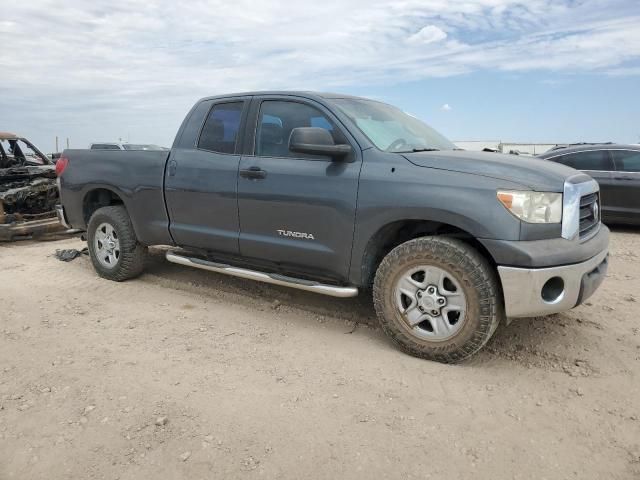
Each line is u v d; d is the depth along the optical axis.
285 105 4.20
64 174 5.73
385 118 4.27
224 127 4.52
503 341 3.78
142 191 4.96
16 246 7.71
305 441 2.56
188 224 4.69
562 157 9.22
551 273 3.10
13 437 2.59
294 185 3.93
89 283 5.36
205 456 2.45
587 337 3.86
